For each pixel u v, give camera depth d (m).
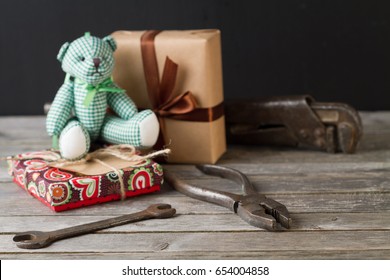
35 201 1.43
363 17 2.05
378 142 1.79
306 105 1.68
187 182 1.47
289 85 2.11
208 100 1.59
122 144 1.56
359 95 2.11
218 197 1.35
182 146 1.64
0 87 2.16
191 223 1.29
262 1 2.04
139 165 1.44
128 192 1.42
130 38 1.62
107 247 1.20
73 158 1.47
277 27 2.06
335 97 2.11
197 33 1.63
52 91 2.16
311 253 1.16
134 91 1.65
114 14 2.07
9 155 1.75
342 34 2.06
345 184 1.48
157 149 1.65
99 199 1.40
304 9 2.04
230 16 2.05
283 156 1.71
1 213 1.36
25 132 1.97
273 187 1.47
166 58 1.59
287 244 1.19
